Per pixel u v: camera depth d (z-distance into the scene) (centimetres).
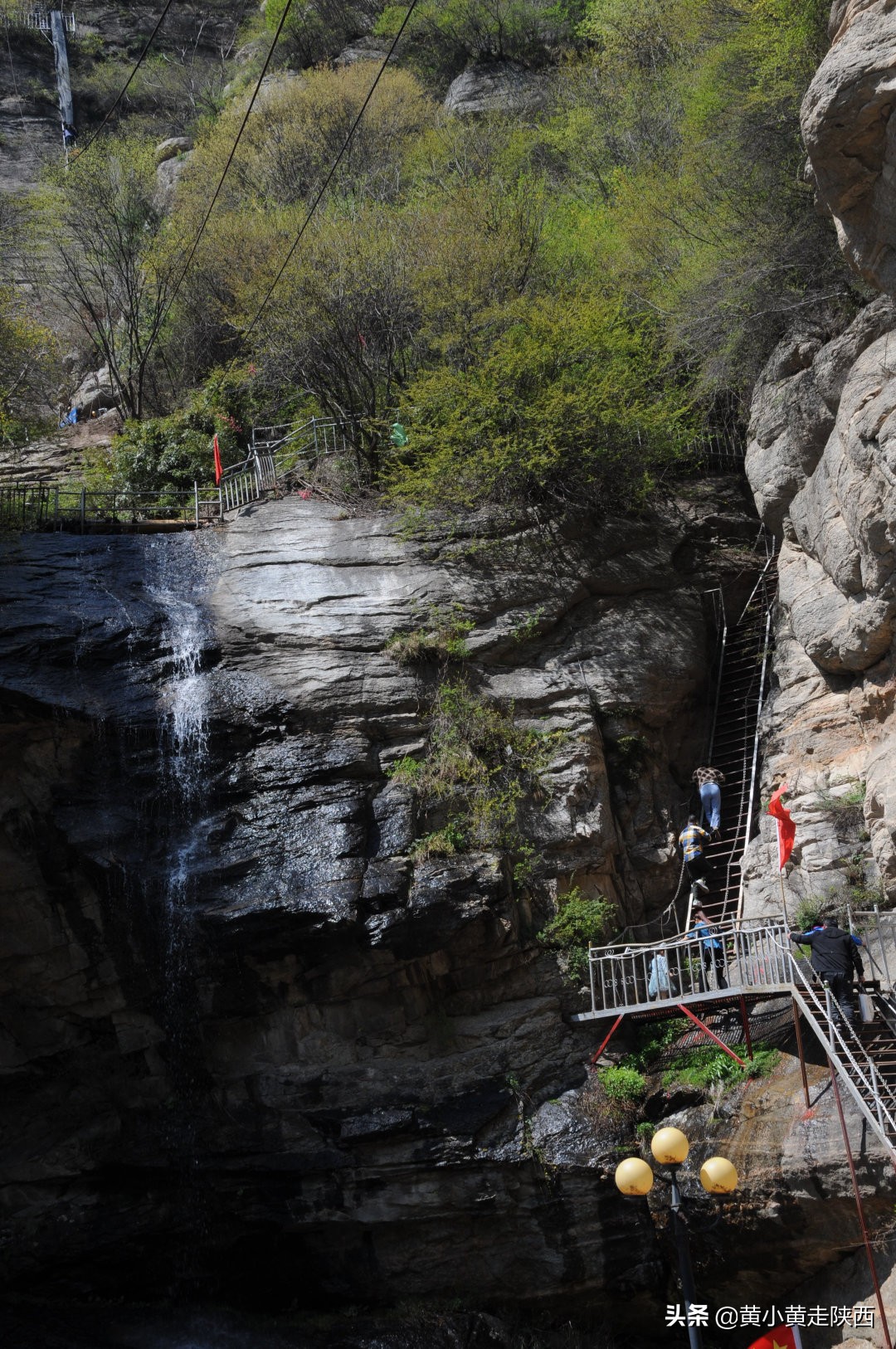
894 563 1377
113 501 2273
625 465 1842
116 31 4616
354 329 2119
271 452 2303
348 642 1625
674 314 1878
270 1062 1419
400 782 1517
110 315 2933
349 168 2881
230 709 1548
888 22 1142
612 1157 1309
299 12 3806
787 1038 1323
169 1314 1381
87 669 1579
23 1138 1457
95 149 2969
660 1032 1456
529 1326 1329
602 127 2648
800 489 1645
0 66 4300
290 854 1452
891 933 1322
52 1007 1477
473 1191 1326
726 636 1875
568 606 1747
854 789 1456
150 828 1490
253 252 2483
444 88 3516
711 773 1647
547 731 1605
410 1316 1324
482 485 1803
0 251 2922
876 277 1280
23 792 1494
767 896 1492
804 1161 1178
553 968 1458
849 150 1213
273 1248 1381
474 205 2144
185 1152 1400
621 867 1602
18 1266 1380
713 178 1959
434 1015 1427
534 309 1894
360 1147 1348
